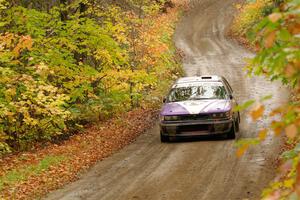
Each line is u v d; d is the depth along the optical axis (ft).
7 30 115.85
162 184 72.18
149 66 170.19
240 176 72.74
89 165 89.76
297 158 19.17
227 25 368.89
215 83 113.70
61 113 100.48
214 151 92.22
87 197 68.54
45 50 115.96
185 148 97.86
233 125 102.83
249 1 34.71
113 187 72.79
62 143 115.65
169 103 109.60
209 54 284.82
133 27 158.10
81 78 121.90
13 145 112.68
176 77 213.87
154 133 120.26
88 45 126.11
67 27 119.96
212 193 65.51
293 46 19.02
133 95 156.97
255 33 20.66
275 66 19.89
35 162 93.61
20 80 100.89
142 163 87.86
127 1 170.81
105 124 134.72
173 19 388.57
